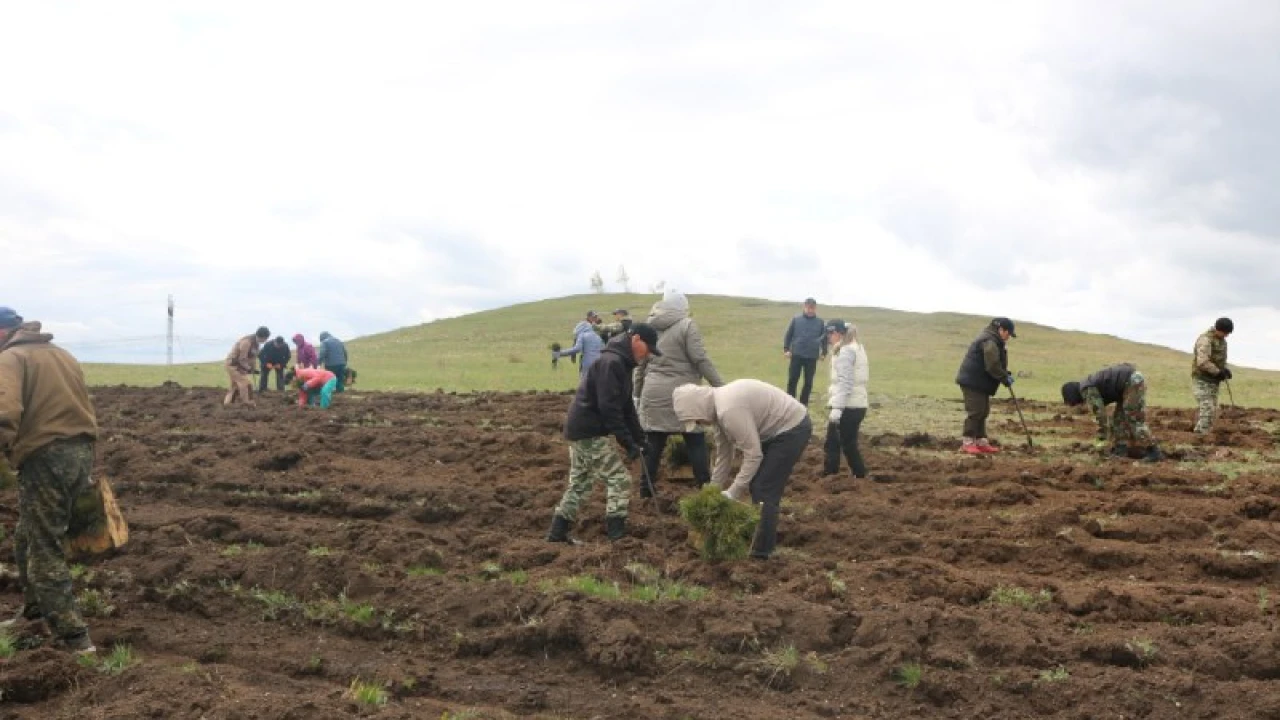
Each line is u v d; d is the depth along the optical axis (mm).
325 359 24000
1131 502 11070
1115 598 7770
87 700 6098
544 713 6266
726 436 9070
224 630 7516
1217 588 8359
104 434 15805
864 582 8359
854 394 12555
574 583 8125
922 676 6445
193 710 5844
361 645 7289
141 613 7789
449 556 9164
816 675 6598
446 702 6383
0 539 9539
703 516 8617
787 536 9875
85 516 7145
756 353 41938
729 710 6223
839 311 59906
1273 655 6609
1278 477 12828
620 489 9703
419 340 52938
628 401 9703
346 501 11195
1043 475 13156
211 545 9438
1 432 6555
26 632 7004
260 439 15430
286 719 5727
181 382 30969
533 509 11016
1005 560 9383
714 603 7387
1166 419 20156
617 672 6715
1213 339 16859
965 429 15188
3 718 5871
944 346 46375
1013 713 6188
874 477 12914
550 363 38938
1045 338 51719
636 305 66688
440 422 18281
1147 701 6160
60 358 6984
